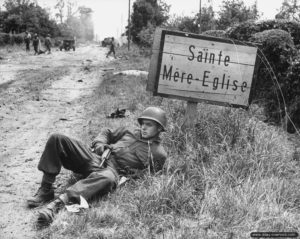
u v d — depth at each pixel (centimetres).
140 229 388
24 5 5597
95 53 3709
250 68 604
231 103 607
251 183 467
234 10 2880
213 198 430
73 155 463
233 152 530
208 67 599
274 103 797
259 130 613
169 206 432
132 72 1609
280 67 832
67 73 1741
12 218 425
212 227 393
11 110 958
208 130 588
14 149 657
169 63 596
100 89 1225
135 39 5381
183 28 3438
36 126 813
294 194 461
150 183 459
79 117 886
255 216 410
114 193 460
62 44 4106
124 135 513
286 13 2527
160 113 498
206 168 508
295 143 652
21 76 1627
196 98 603
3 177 533
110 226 401
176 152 553
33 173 552
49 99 1111
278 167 518
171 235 374
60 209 424
